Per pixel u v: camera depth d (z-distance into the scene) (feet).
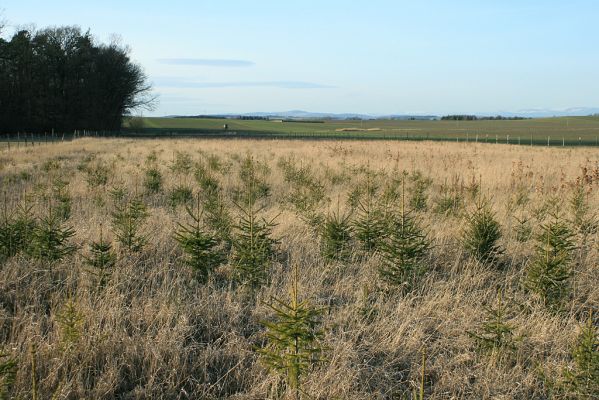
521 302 22.02
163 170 69.82
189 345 18.10
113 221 30.25
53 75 254.68
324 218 32.40
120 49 274.36
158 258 26.45
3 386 14.10
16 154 98.73
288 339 15.39
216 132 313.73
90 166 68.64
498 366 17.08
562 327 19.95
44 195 43.60
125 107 281.95
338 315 20.33
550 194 46.68
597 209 38.11
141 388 15.58
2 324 18.45
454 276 24.97
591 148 150.10
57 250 24.14
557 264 22.11
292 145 146.51
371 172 63.31
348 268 25.62
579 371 16.02
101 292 20.99
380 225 30.68
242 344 18.21
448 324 19.71
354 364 16.93
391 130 403.54
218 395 15.90
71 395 15.17
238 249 24.91
